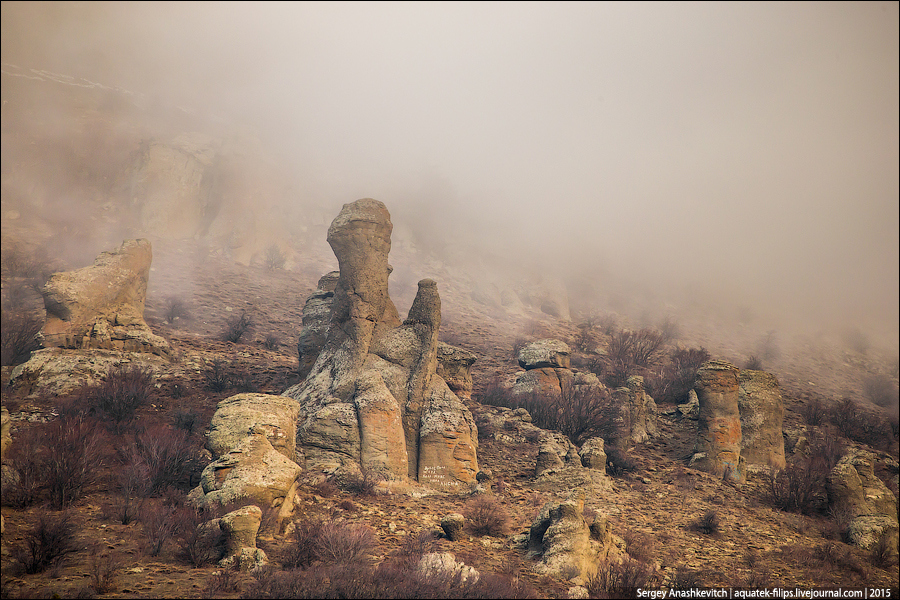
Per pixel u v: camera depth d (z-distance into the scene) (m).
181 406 27.62
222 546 14.14
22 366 28.11
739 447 29.14
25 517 15.70
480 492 22.73
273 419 19.16
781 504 26.28
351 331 26.17
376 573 12.59
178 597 11.48
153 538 14.45
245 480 16.16
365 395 23.97
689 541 20.86
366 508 19.67
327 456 22.97
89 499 17.67
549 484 25.09
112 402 25.14
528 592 12.91
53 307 30.81
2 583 11.78
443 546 16.69
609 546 16.83
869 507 25.52
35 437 20.47
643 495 25.66
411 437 24.30
